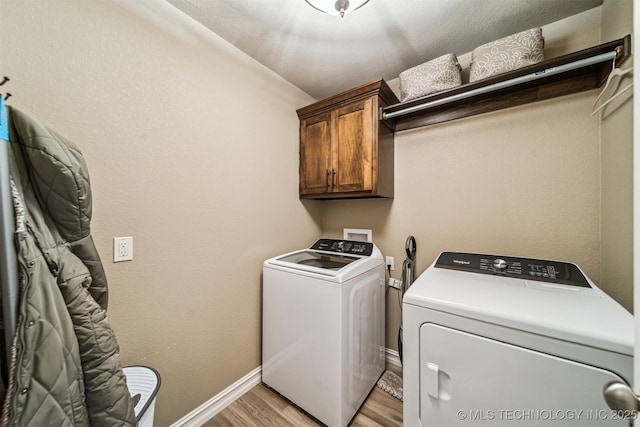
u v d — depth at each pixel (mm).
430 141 1740
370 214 2049
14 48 833
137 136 1133
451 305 869
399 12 1285
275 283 1583
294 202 2043
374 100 1646
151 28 1176
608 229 1130
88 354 650
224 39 1489
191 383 1347
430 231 1743
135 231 1133
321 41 1505
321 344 1339
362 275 1478
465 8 1265
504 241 1473
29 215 583
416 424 934
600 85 1191
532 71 1220
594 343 660
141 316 1155
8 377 510
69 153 662
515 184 1438
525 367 744
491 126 1512
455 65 1498
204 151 1399
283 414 1445
